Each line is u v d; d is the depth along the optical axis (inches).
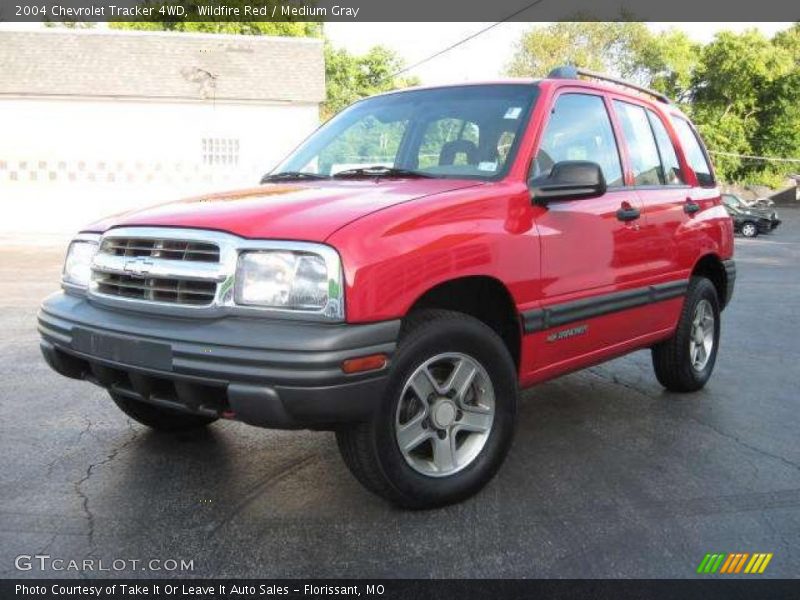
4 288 414.9
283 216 127.8
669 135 215.3
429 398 135.8
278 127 959.6
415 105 180.7
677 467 164.1
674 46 2052.2
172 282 128.8
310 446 171.5
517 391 148.6
